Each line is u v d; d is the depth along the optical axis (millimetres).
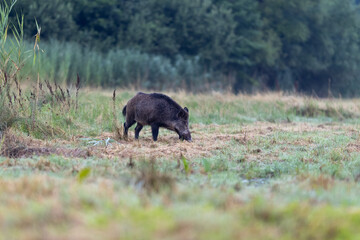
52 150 35000
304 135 48438
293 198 20516
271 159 34875
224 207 17828
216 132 50844
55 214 15789
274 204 18172
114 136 42906
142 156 32906
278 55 153250
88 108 53375
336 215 17125
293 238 15211
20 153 34062
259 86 148375
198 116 62938
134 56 110750
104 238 13938
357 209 18234
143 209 16938
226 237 14227
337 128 56281
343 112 72062
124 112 44750
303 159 34281
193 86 119562
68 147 37031
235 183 24828
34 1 102000
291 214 16781
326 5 164625
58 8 108562
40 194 19156
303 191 22203
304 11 155375
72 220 15430
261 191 22344
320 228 15758
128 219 15453
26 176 23703
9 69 39938
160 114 42594
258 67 154625
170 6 137500
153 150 36562
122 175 25359
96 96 66625
